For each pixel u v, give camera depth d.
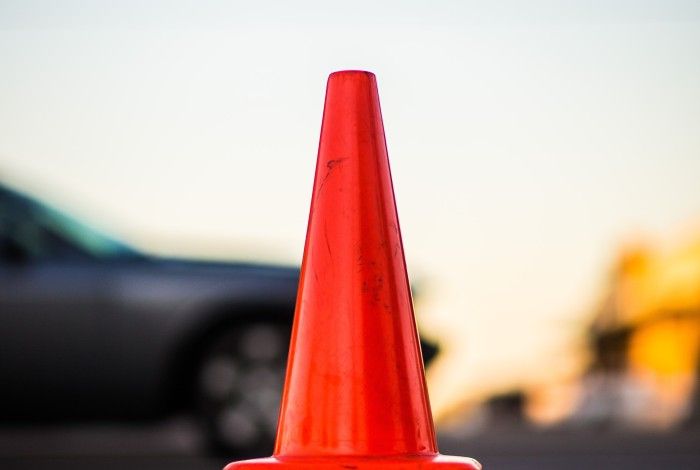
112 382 7.17
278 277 7.49
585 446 8.25
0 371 7.07
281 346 7.45
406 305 2.41
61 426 7.25
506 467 6.82
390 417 2.32
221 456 7.39
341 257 2.39
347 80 2.51
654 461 7.14
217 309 7.35
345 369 2.33
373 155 2.47
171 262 7.45
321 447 2.32
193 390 7.37
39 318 7.09
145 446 8.70
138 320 7.21
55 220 7.37
